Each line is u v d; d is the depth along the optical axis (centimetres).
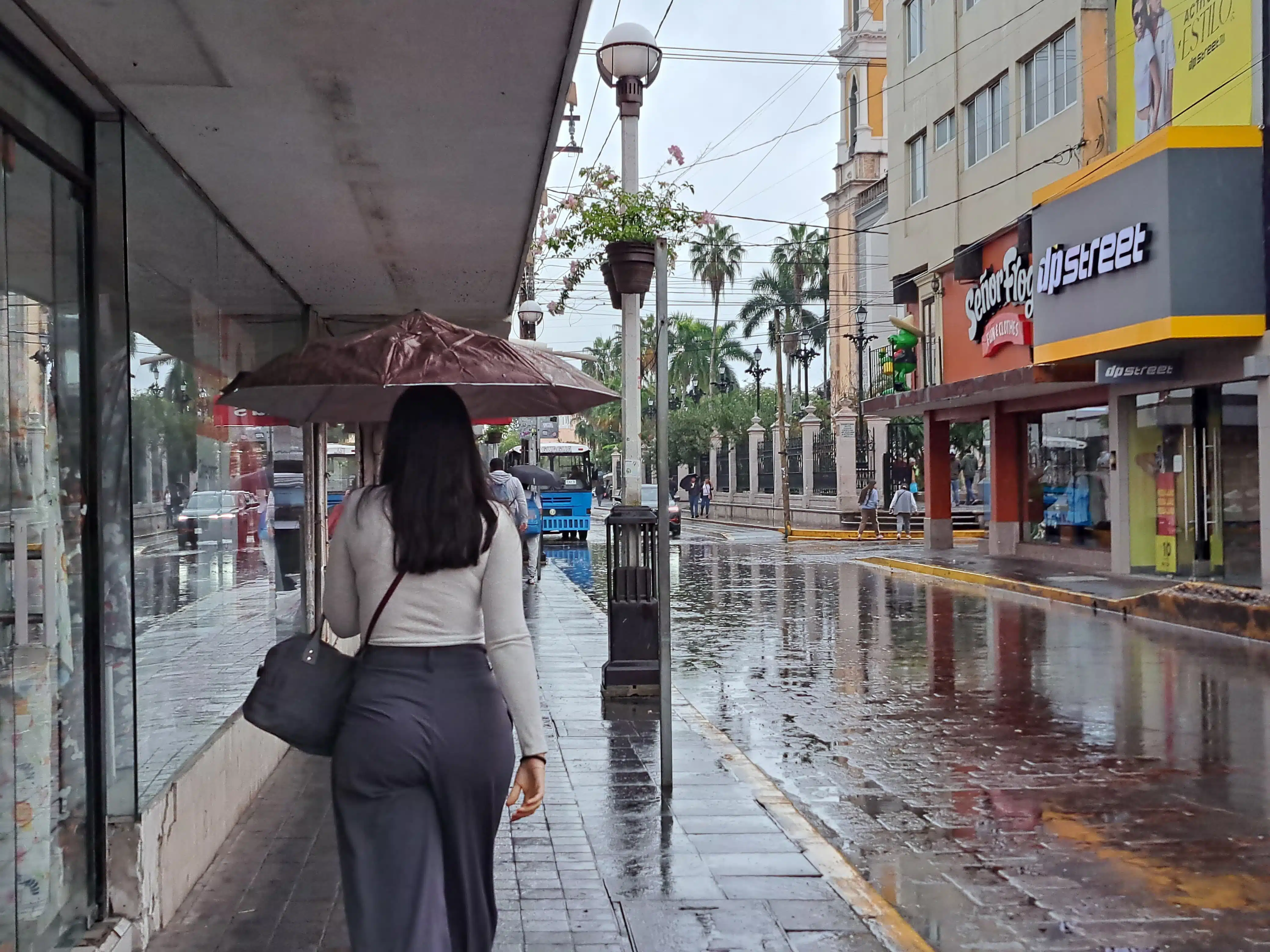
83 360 401
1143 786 702
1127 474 1905
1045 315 1852
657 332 628
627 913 465
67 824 377
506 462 2783
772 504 4200
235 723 579
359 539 299
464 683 294
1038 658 1194
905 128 2862
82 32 354
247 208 579
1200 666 1129
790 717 909
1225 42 1582
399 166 515
